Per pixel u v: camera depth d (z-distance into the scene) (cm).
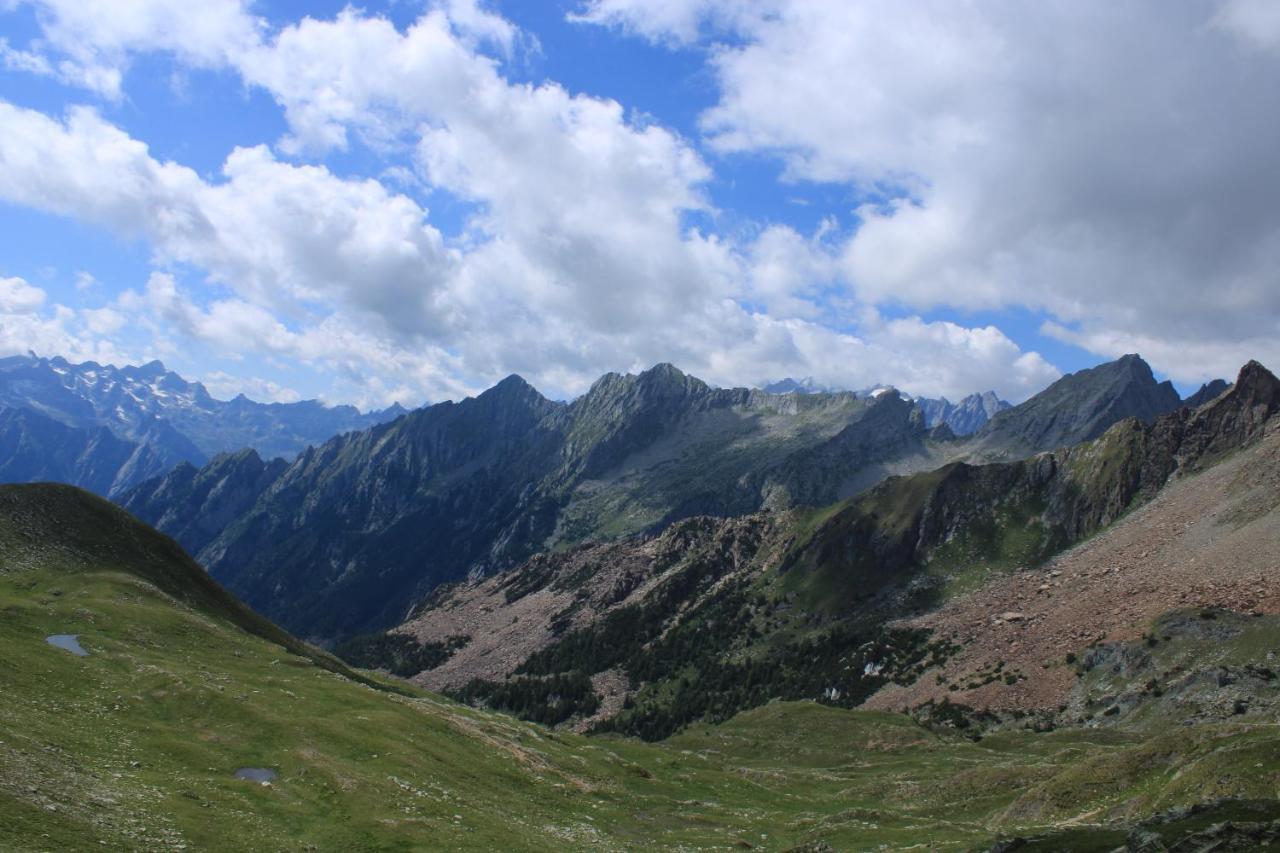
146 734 6806
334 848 5425
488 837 6269
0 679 7006
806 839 8512
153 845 4506
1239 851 3419
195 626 10788
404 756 7788
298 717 8025
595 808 8719
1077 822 7306
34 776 4931
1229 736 7694
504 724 12719
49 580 11256
